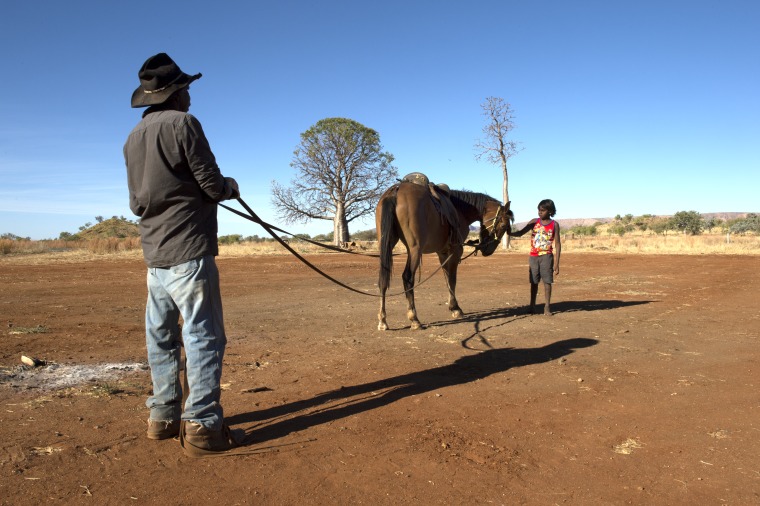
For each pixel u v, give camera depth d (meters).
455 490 3.00
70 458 3.32
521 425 4.01
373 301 11.14
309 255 31.67
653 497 2.93
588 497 2.93
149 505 2.78
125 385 4.93
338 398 4.63
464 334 7.54
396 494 2.95
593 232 83.62
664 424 4.04
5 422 3.89
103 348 6.50
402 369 5.63
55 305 10.35
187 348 3.43
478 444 3.64
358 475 3.17
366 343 6.93
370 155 48.19
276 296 12.00
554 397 4.69
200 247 3.43
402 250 37.84
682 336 7.35
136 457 3.38
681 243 33.88
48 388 4.78
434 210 7.93
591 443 3.68
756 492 2.99
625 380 5.23
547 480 3.13
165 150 3.27
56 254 31.19
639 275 16.83
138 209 3.44
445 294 12.30
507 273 18.12
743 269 18.88
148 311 3.61
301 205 49.69
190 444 3.38
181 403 3.75
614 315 9.16
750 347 6.66
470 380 5.21
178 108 3.65
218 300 3.58
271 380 5.19
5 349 6.26
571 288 13.40
